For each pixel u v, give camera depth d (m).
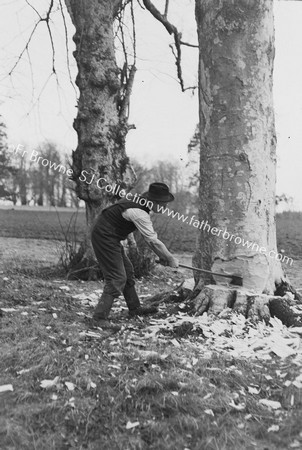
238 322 5.69
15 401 4.15
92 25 9.80
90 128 9.79
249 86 6.13
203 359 4.84
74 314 6.42
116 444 3.67
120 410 4.02
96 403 4.08
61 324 5.87
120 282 5.96
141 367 4.62
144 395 4.18
